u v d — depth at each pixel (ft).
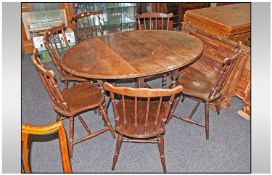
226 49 8.10
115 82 9.65
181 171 6.48
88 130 7.61
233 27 8.61
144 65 6.43
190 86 7.29
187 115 8.46
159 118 6.06
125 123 5.79
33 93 9.95
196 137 7.52
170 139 7.48
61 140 4.26
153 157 6.95
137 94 4.91
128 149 7.22
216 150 7.06
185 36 8.23
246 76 7.95
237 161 6.69
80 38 10.38
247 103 8.00
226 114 8.45
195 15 10.00
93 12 9.87
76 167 6.70
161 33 8.56
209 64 8.68
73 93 7.19
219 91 7.00
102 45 7.68
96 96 7.04
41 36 12.05
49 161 6.91
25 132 4.08
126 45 7.64
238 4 11.16
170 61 6.59
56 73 11.25
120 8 13.16
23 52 13.32
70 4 12.85
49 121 8.41
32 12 12.78
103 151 7.20
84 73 6.18
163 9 13.99
